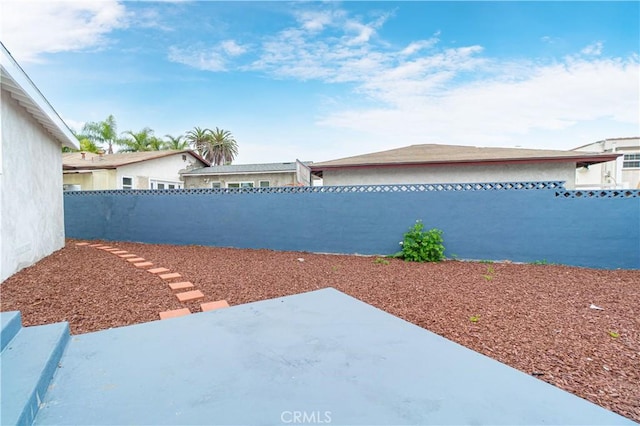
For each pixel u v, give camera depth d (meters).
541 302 4.77
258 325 3.48
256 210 9.64
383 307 4.52
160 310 4.25
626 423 1.99
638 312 4.36
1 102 5.35
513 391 2.30
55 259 7.08
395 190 8.60
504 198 7.94
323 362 2.66
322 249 9.17
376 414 2.00
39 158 7.02
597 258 7.41
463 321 4.02
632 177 16.72
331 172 12.10
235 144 44.97
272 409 2.04
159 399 2.14
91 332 3.40
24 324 3.66
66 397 2.15
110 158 17.75
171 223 10.38
